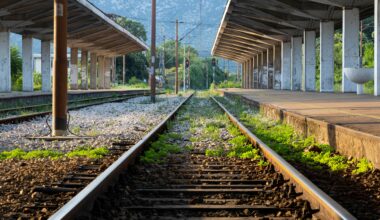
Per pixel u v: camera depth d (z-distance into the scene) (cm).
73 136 1409
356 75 3031
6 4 3400
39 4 3597
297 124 1514
